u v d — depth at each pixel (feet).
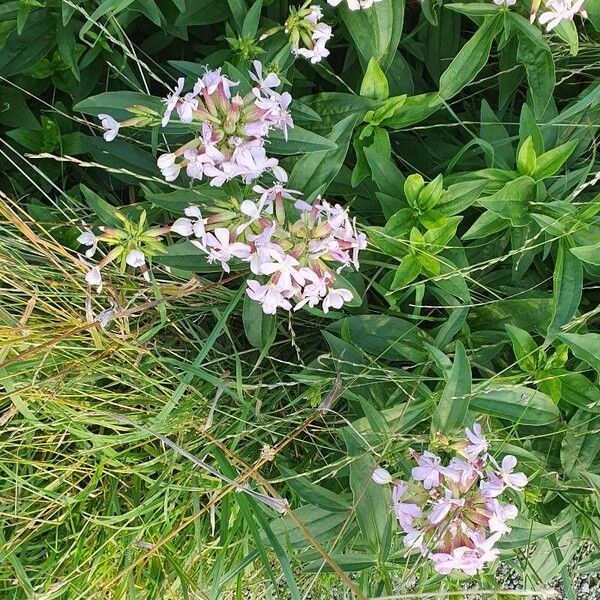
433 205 1.76
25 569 2.07
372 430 1.84
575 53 1.81
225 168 1.53
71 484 2.00
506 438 1.87
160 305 1.82
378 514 1.82
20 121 2.05
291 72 1.93
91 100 1.73
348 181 1.96
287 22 1.71
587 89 1.92
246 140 1.54
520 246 1.85
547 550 2.27
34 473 2.08
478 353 1.99
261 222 1.55
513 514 1.63
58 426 1.98
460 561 1.60
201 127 1.57
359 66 2.07
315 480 2.04
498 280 2.03
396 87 1.98
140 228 1.63
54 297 1.98
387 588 1.82
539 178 1.75
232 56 1.84
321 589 2.28
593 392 1.87
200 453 1.97
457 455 1.74
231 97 1.58
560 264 1.77
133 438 1.93
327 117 1.82
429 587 2.09
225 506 1.92
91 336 1.91
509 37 1.90
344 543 1.92
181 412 1.96
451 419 1.75
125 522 2.06
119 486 2.14
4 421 1.87
